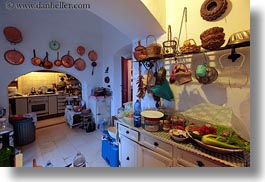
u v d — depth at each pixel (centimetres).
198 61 143
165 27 171
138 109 187
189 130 130
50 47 332
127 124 172
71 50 366
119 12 157
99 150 268
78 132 356
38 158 241
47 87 515
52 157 245
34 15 305
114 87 393
